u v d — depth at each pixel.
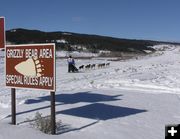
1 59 59.38
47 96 15.39
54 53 8.75
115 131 9.12
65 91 17.88
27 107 12.23
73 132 8.88
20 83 9.59
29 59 9.36
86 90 18.41
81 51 147.25
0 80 27.19
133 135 8.83
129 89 19.52
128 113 11.70
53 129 8.60
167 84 22.25
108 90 18.58
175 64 55.97
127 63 69.81
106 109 12.26
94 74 33.53
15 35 153.38
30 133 8.39
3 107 12.52
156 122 10.48
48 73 8.87
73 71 38.06
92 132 8.95
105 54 148.75
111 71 38.16
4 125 9.20
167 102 14.76
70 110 11.75
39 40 154.38
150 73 32.88
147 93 17.78
